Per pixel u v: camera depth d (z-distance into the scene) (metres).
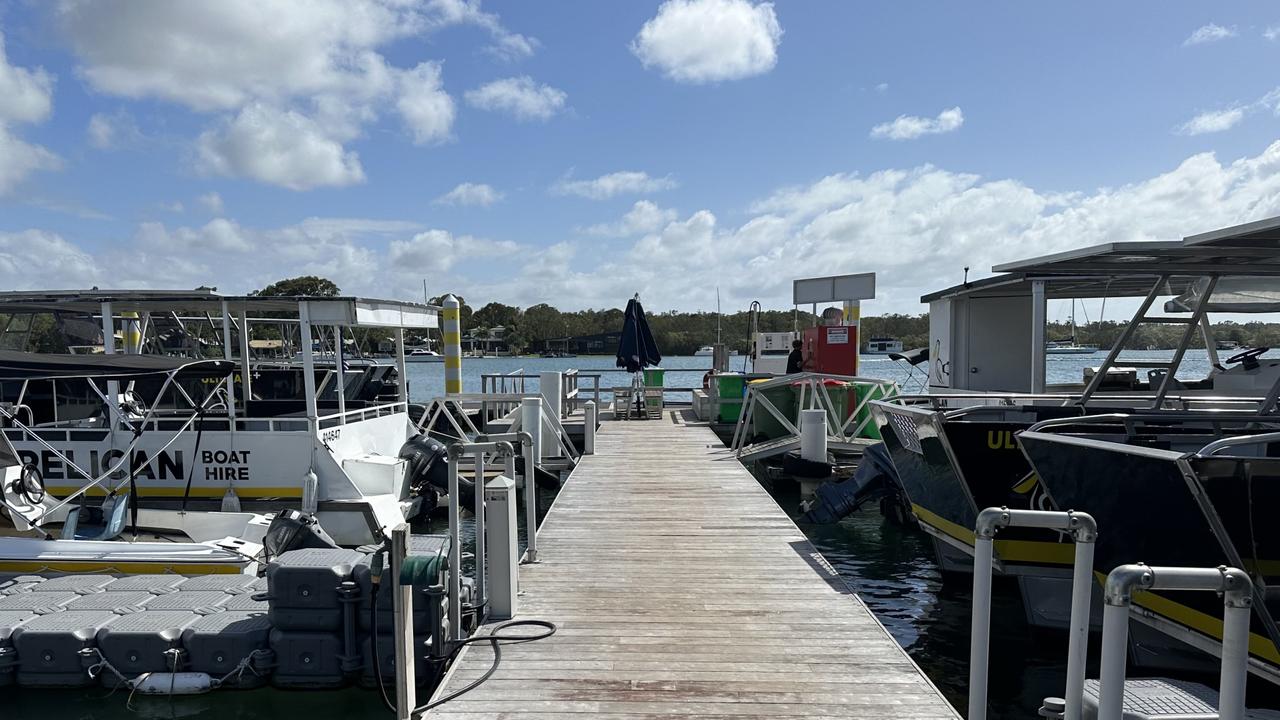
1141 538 5.16
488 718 4.17
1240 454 6.05
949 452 6.80
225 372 8.50
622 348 19.44
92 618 5.91
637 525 8.45
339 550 5.99
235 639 5.57
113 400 9.59
